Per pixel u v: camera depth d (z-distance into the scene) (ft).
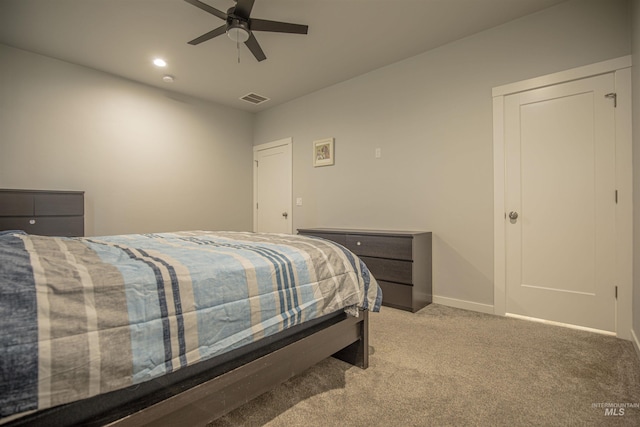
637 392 4.79
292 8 7.91
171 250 4.29
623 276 6.91
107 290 2.61
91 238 5.81
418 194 10.29
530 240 8.20
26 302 2.22
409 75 10.49
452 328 7.61
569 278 7.67
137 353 2.63
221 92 13.50
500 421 4.15
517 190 8.39
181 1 7.59
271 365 3.92
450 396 4.73
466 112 9.26
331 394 4.78
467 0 7.63
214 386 3.27
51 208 9.27
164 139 13.03
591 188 7.38
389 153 11.03
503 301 8.60
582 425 4.06
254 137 16.39
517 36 8.37
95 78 11.19
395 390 4.89
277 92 13.50
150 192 12.62
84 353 2.32
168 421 2.95
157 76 11.80
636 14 6.27
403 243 9.00
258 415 4.28
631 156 6.84
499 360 5.89
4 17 8.13
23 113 9.77
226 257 3.88
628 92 6.88
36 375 2.11
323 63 10.87
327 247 5.29
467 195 9.25
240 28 7.32
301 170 14.07
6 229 8.51
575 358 5.94
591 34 7.35
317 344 4.62
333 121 12.79
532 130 8.17
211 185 14.64
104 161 11.41
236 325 3.43
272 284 3.92
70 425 2.43
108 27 8.63
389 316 8.52
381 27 8.75
